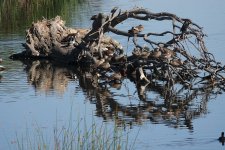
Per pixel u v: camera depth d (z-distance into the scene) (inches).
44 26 2263.8
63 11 2952.8
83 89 1877.5
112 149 1270.9
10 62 2217.0
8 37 2501.2
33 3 3105.3
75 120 1588.3
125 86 1910.7
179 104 1723.7
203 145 1401.3
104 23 2047.2
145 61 1966.0
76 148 1341.0
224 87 1883.6
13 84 1932.8
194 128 1514.5
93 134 1365.7
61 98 1780.3
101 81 1971.0
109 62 2063.2
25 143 1440.7
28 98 1781.5
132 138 1449.3
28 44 2250.2
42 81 1962.4
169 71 1900.8
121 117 1609.3
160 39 2381.9
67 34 2255.2
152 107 1701.5
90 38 2092.8
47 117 1620.3
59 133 1489.9
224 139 1421.0
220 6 2876.5
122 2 3107.8
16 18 2874.0
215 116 1608.0
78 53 2148.1
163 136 1460.4
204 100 1755.7
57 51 2213.3
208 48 2219.5
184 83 1925.4
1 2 3100.4
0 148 1418.6
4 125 1571.1
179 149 1381.6
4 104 1734.7
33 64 2187.5
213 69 1950.1
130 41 2379.4
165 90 1863.9
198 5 2925.7
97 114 1636.3
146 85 1921.8
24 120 1601.9
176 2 3011.8
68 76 2031.3
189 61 1985.7
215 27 2480.3
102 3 3110.2
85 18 2746.1
